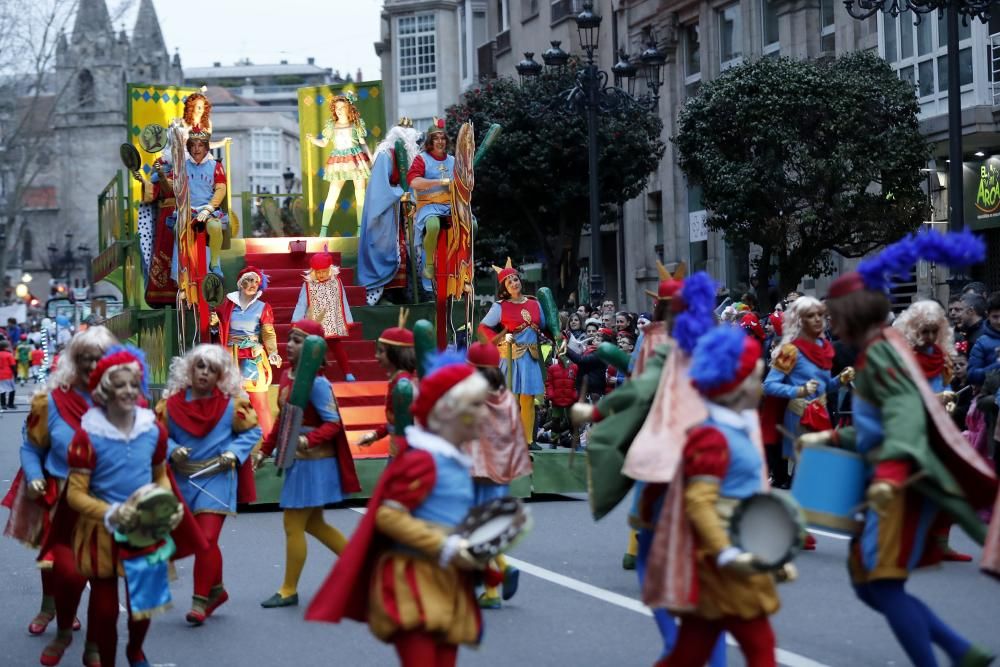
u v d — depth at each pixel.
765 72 25.33
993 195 26.45
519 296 16.50
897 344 6.06
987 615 8.48
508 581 8.94
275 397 15.51
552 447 19.27
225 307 15.28
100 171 126.50
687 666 5.59
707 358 5.41
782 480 12.88
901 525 5.98
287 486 9.25
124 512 6.70
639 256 40.56
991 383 12.40
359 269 18.03
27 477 7.64
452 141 33.88
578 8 43.44
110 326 22.66
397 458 5.32
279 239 18.50
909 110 25.31
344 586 5.21
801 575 9.93
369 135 20.64
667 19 38.03
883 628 8.10
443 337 16.62
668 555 5.34
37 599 9.84
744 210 25.73
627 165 33.41
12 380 37.19
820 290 31.75
